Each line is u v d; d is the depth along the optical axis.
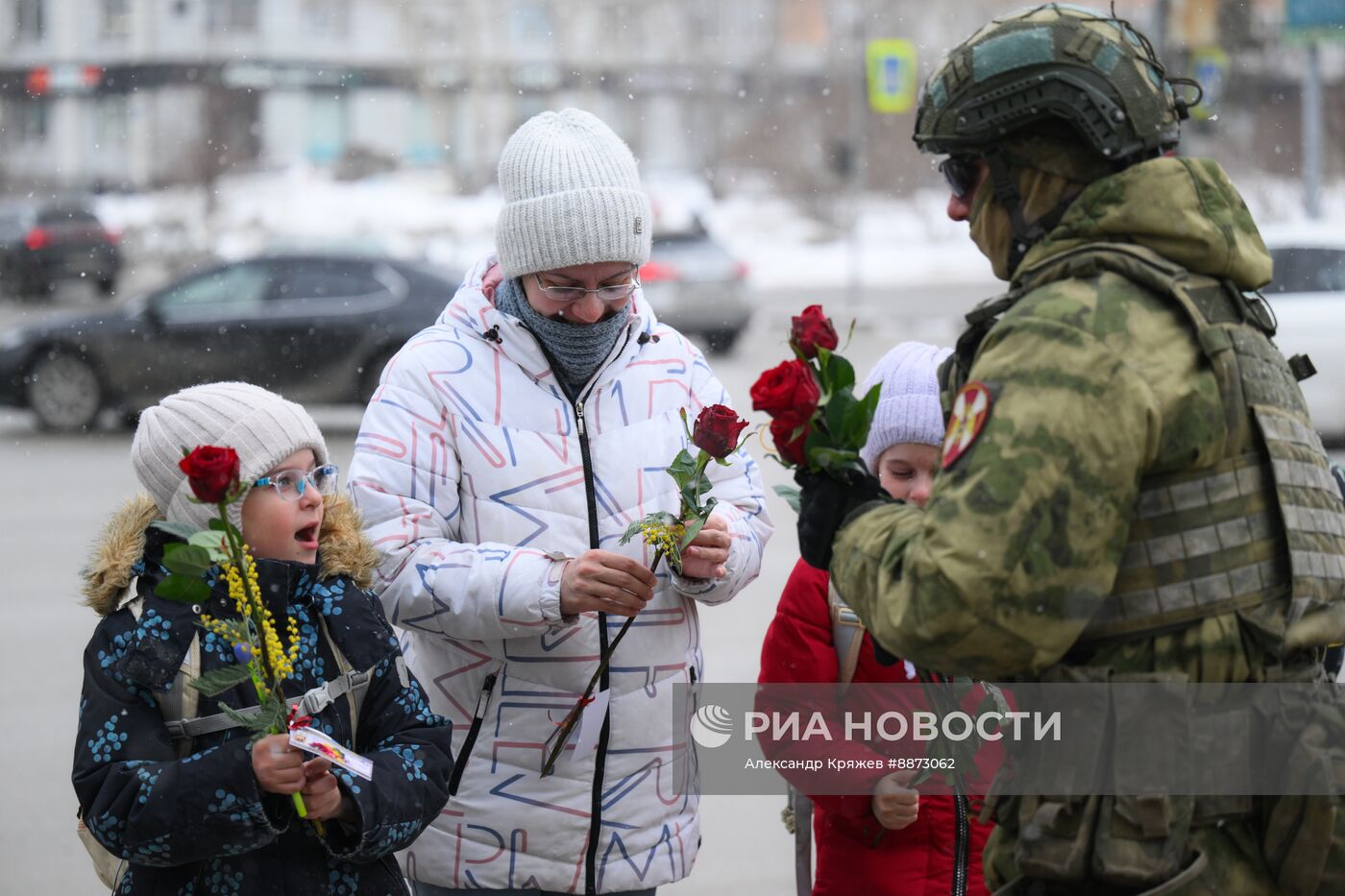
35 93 41.19
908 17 37.69
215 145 40.47
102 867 2.77
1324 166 27.84
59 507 9.80
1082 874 2.24
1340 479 2.67
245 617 2.46
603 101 41.88
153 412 2.72
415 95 43.94
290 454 2.71
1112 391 2.16
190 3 41.44
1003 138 2.37
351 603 2.73
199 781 2.46
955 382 2.47
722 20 41.66
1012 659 2.17
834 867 3.22
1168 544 2.21
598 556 2.89
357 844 2.59
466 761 3.06
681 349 3.28
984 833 3.11
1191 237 2.27
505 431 3.07
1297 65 27.78
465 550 2.99
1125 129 2.30
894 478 3.22
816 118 39.38
